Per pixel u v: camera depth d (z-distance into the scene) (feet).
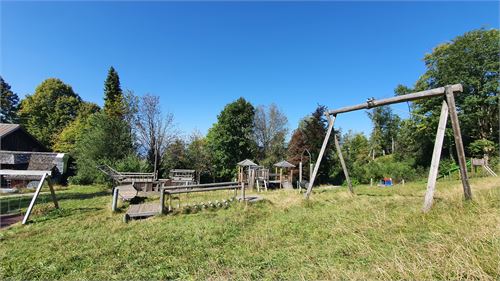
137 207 30.14
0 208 33.76
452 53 93.20
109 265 14.82
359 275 10.17
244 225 22.07
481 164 76.18
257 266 13.12
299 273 11.58
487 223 13.37
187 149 100.42
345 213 21.74
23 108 130.93
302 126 114.52
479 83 88.89
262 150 134.10
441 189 34.68
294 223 20.84
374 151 165.78
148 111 88.63
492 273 8.87
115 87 126.21
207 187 31.96
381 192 36.63
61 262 15.60
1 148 79.00
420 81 102.37
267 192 48.52
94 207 34.76
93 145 79.36
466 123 90.12
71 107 136.56
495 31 87.81
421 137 103.45
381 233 15.23
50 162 81.82
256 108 137.80
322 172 101.40
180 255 15.83
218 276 12.28
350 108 28.84
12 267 15.25
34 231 23.12
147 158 87.30
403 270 9.89
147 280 12.76
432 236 13.15
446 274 9.30
